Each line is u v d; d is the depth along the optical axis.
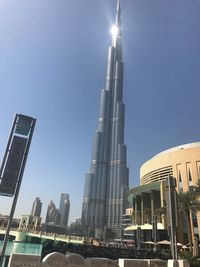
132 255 26.53
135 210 84.62
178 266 12.57
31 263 8.35
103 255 24.64
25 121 9.52
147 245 64.19
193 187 52.19
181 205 46.97
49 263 8.77
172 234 13.60
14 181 8.74
